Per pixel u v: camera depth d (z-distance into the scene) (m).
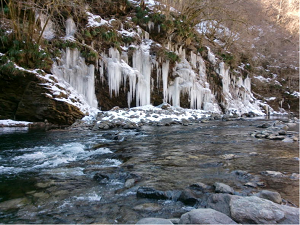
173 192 2.87
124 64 14.91
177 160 4.59
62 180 3.51
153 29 18.11
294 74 26.78
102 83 14.21
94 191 3.06
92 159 4.82
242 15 24.20
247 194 2.73
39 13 12.92
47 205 2.65
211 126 10.72
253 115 18.81
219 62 20.34
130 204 2.64
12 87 10.89
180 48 18.27
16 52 11.01
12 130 9.61
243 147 5.70
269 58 29.33
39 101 11.04
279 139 6.70
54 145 6.39
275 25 31.00
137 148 5.90
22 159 4.81
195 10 20.30
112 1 17.92
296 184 3.10
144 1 19.56
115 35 14.99
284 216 2.08
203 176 3.54
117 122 11.17
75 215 2.40
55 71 12.64
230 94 20.39
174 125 11.27
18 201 2.76
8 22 12.11
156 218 2.12
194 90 16.92
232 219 2.11
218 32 28.75
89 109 12.86
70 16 14.20
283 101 24.89
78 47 13.52
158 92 16.12
